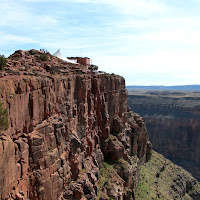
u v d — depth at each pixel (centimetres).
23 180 1898
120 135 4731
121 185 3588
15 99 1839
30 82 2067
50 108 2434
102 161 3959
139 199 4434
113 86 4897
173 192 5784
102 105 4300
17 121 1880
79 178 2831
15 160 1795
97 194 3092
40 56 3400
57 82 2636
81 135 3278
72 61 4684
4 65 2253
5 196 1603
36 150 2052
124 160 4219
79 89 3272
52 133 2364
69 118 2869
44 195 2119
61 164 2478
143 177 5559
